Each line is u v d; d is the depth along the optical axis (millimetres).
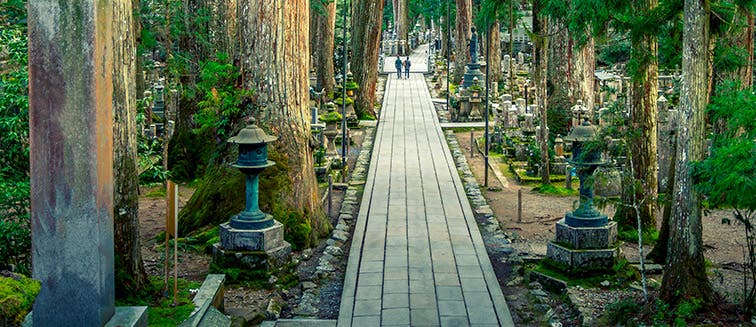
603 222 13961
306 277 14484
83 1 6102
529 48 66188
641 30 14883
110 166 6516
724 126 18141
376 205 20922
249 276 13703
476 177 25719
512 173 26516
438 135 33594
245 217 14062
